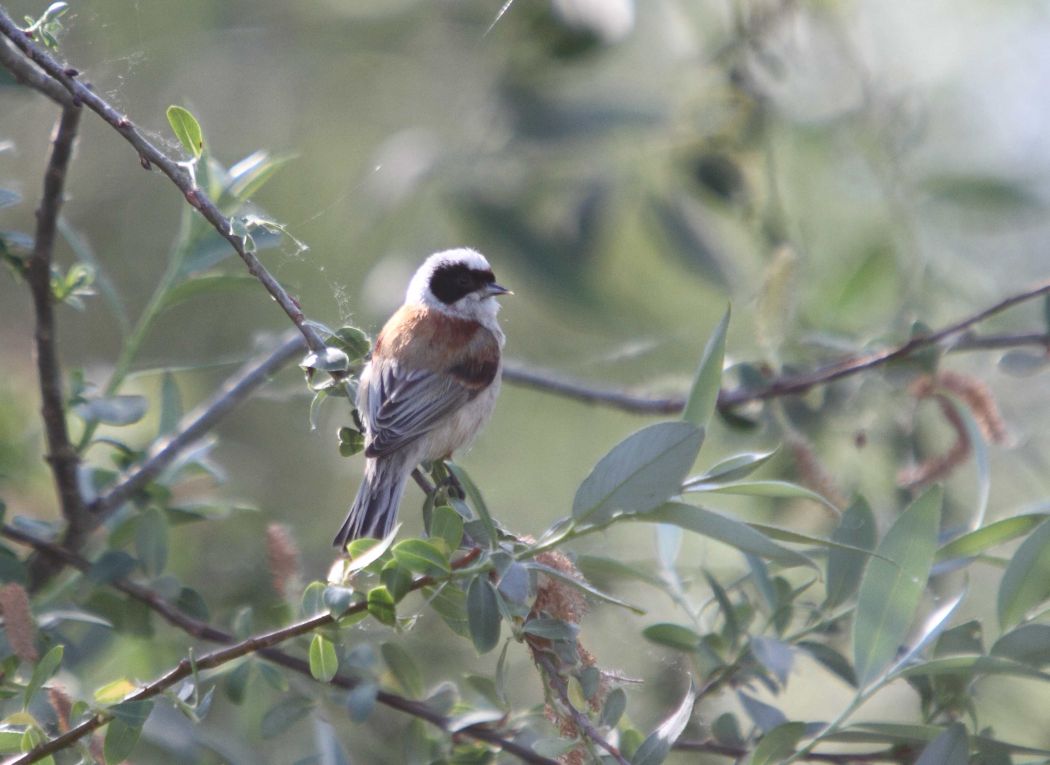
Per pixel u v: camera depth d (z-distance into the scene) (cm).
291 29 1576
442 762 730
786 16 1276
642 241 1473
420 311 1022
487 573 580
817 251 1398
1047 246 1401
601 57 1247
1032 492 1253
